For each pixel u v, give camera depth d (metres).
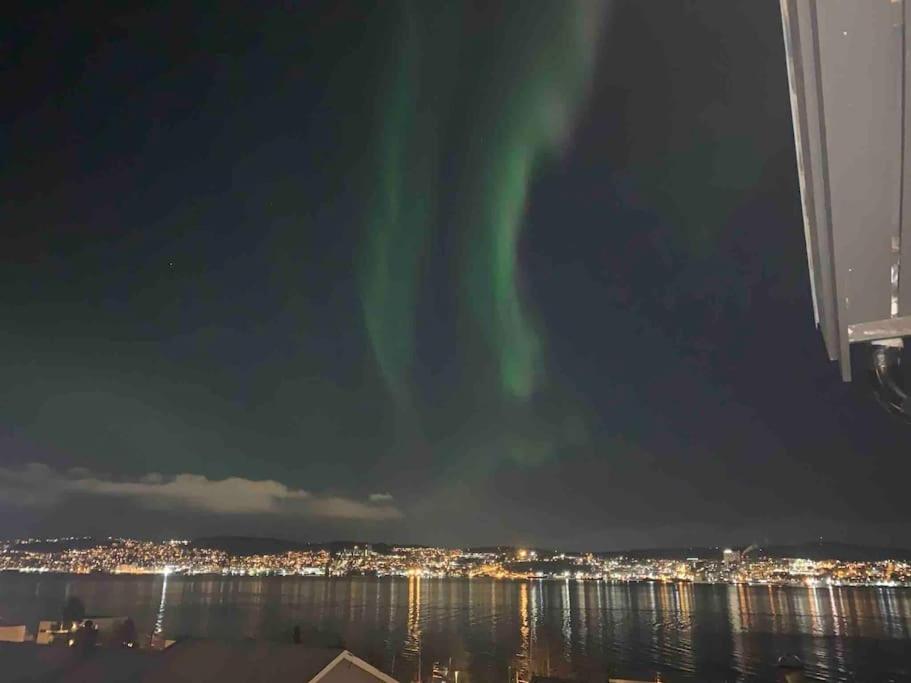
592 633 125.19
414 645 96.75
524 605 195.38
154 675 20.39
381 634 111.75
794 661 20.98
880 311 2.08
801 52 1.35
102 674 21.19
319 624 120.50
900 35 1.27
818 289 2.20
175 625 101.06
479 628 130.88
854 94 1.38
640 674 67.56
